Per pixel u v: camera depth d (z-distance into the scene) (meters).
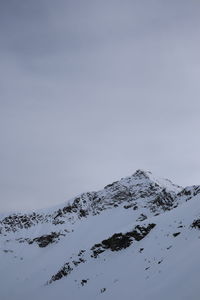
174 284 51.00
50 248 151.50
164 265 62.84
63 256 132.50
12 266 138.25
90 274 86.00
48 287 96.56
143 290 56.28
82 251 103.56
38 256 146.50
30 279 119.50
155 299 49.53
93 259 94.75
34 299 93.19
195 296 44.16
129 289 60.81
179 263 59.00
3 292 113.25
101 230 146.38
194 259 56.03
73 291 80.88
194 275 49.97
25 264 139.75
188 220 80.38
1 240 166.12
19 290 111.69
